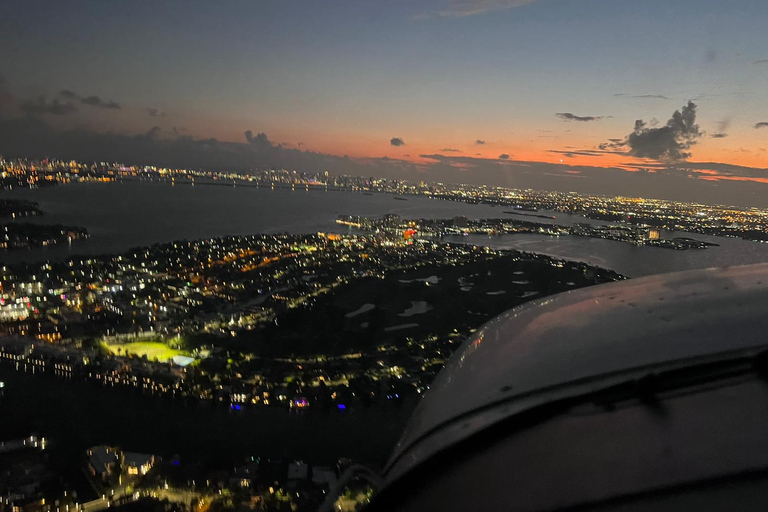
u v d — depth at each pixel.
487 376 1.00
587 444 0.69
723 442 0.64
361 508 0.77
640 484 0.58
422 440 0.88
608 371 0.89
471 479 0.70
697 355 0.90
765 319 1.05
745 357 0.85
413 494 0.74
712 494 0.55
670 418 0.71
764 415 0.69
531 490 0.63
